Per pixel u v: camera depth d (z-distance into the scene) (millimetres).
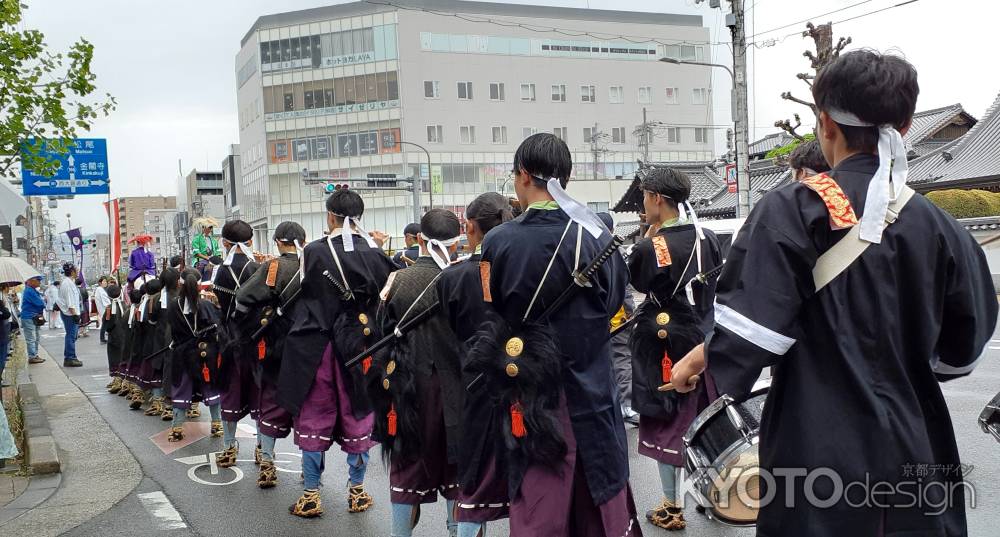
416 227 8430
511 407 2867
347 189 5172
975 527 4281
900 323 1999
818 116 2217
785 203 2035
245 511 5453
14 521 5328
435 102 55000
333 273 4996
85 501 5805
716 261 4695
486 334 2955
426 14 54719
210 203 84500
